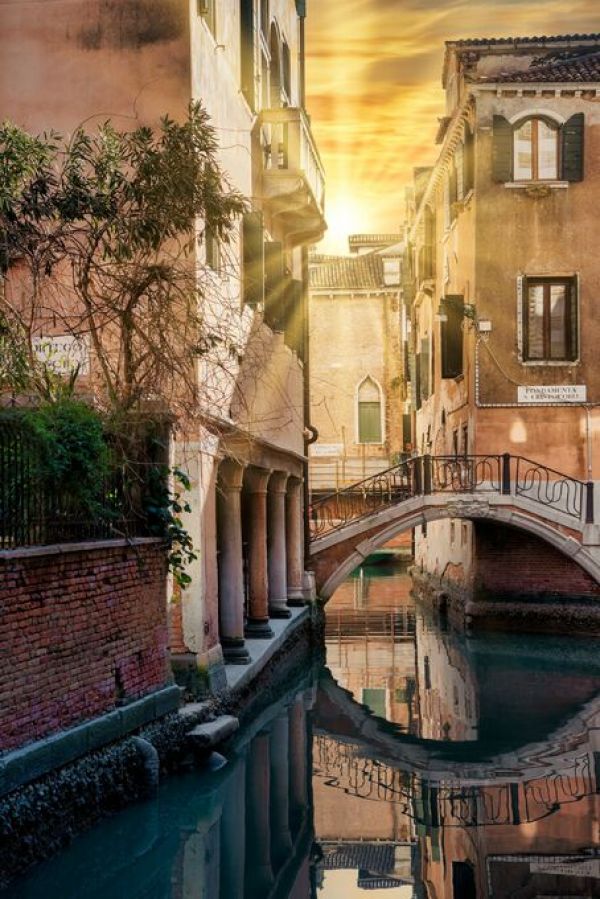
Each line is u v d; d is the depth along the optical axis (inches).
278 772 505.7
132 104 568.1
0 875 320.8
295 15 975.0
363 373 1883.6
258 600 749.3
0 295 489.7
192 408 497.7
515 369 1014.4
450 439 1187.3
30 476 370.6
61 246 498.6
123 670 430.0
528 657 862.5
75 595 389.4
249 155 703.7
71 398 456.1
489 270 1021.8
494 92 1021.8
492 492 956.0
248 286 681.0
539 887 364.5
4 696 340.8
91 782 386.3
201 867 380.2
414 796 472.4
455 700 687.1
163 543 470.3
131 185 475.8
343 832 425.7
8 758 336.5
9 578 344.2
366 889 366.9
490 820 438.0
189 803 449.1
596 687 725.9
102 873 373.7
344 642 974.4
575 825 430.3
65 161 504.1
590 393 1010.7
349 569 976.9
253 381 681.0
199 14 578.6
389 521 970.1
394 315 1879.9
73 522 397.4
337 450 1882.4
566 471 1007.6
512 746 562.3
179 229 487.2
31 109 572.4
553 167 1024.2
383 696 705.0
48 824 353.1
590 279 1016.2
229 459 634.2
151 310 486.6
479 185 1025.5
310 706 670.5
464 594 1077.1
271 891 363.6
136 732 434.3
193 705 509.0
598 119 1021.8
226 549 645.9
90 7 572.1
